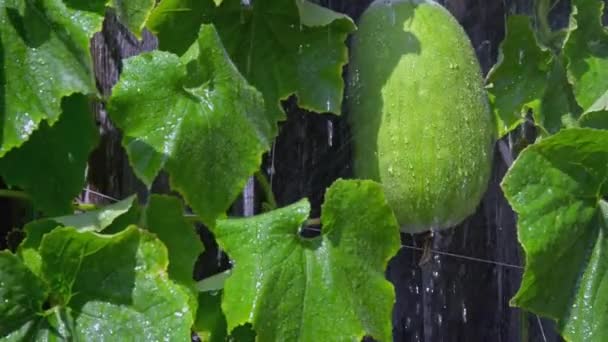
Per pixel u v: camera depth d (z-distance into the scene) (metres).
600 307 1.44
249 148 1.34
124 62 1.32
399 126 1.44
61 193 1.36
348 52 1.52
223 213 1.33
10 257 1.27
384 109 1.45
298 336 1.33
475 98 1.48
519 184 1.41
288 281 1.33
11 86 1.29
